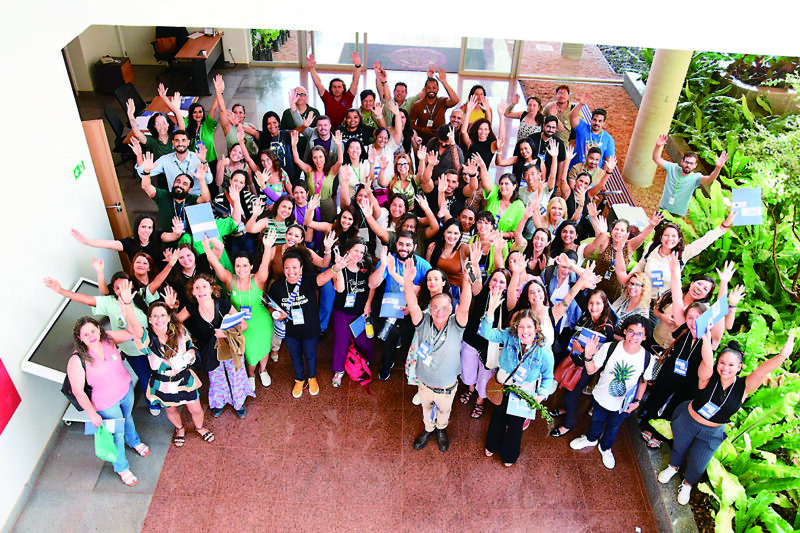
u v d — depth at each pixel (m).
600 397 4.79
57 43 4.92
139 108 9.36
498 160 7.21
